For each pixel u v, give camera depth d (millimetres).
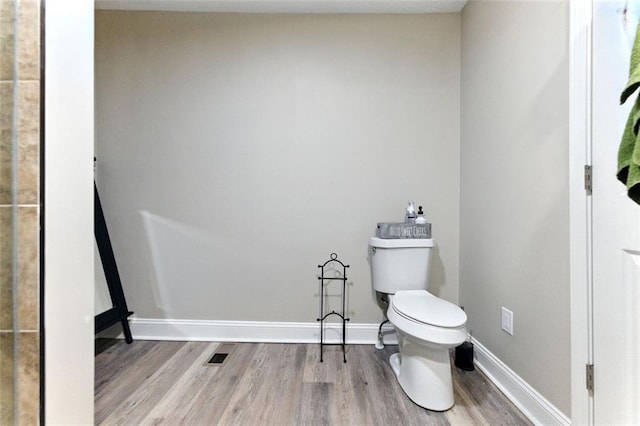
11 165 958
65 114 1050
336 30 2160
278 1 2061
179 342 2150
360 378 1683
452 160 2154
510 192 1535
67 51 1055
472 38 1955
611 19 987
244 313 2184
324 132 2166
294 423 1323
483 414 1381
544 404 1275
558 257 1211
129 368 1782
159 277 2195
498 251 1643
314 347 2088
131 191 2189
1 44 943
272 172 2174
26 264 969
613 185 988
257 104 2176
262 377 1688
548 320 1265
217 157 2186
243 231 2188
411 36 2156
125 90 2188
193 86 2186
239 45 2176
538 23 1325
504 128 1588
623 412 959
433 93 2156
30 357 972
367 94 2162
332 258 2168
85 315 1122
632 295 934
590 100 1066
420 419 1348
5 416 967
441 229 2154
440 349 1408
